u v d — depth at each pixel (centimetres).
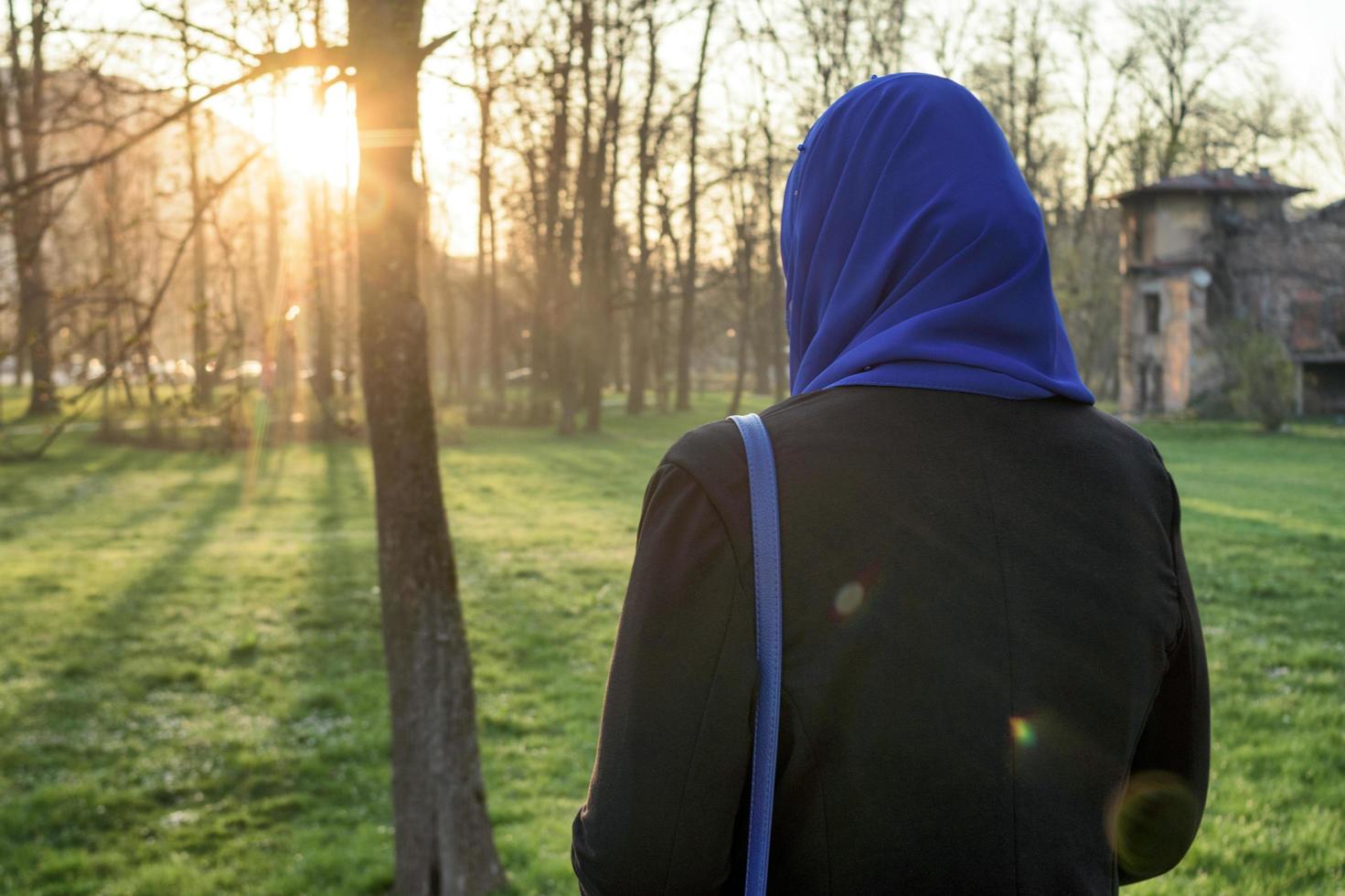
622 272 4756
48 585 1388
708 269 5038
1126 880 124
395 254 480
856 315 109
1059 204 4881
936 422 101
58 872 611
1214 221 4450
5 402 4622
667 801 93
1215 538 1595
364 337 490
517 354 6562
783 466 98
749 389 7788
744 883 96
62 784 734
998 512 98
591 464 2967
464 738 521
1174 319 4447
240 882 598
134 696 940
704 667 94
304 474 2739
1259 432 3709
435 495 509
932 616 93
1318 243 3859
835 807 92
